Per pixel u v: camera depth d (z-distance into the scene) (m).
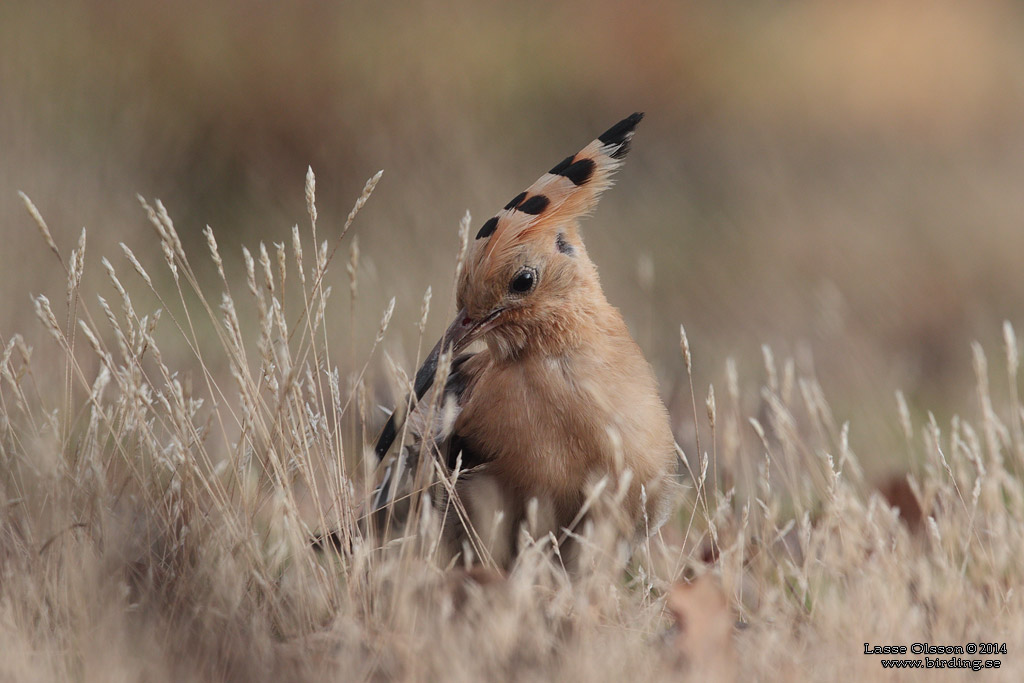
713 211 38.44
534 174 35.09
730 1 54.91
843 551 13.69
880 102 51.16
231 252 30.58
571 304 14.35
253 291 13.20
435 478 13.95
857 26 56.03
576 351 14.23
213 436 17.97
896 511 14.27
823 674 11.37
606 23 48.78
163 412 14.70
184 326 24.89
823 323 28.14
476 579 12.71
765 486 14.20
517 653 11.33
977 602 13.02
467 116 36.44
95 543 12.29
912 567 13.55
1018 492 14.25
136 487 13.43
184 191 33.09
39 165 26.42
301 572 12.37
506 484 14.07
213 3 38.06
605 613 12.16
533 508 13.12
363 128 34.12
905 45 54.12
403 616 11.67
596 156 15.01
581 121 43.72
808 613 13.10
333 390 13.71
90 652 10.64
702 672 11.20
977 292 32.44
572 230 14.85
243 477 13.33
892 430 21.45
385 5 40.25
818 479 16.23
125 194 29.73
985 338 28.97
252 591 12.41
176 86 35.59
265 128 34.84
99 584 11.66
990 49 54.38
